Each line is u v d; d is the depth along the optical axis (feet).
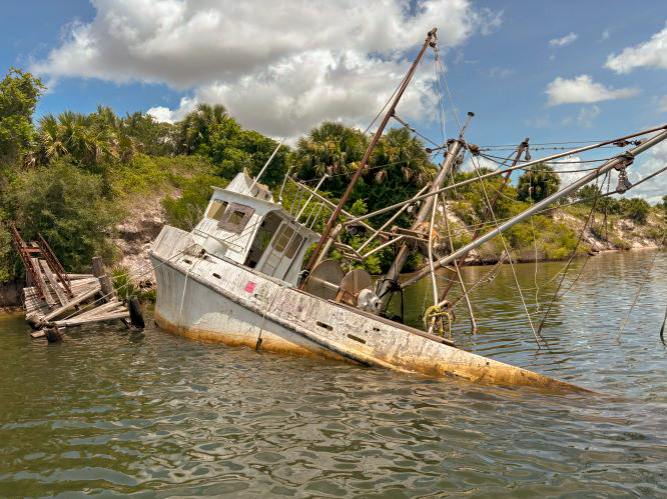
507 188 199.00
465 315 73.77
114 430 27.48
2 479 21.99
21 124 94.22
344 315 43.65
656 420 29.27
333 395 33.65
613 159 42.86
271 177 167.84
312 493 20.56
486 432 27.32
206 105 186.39
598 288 104.99
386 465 23.20
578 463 23.50
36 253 82.38
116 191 111.14
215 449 24.91
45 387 36.14
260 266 52.60
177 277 53.26
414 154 161.38
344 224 57.00
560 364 43.73
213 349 47.21
